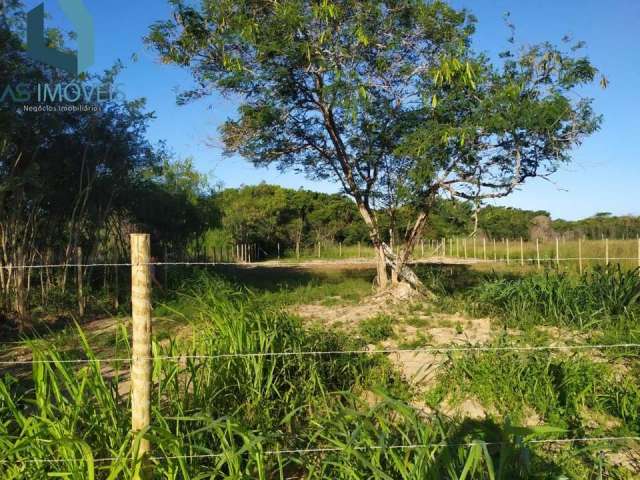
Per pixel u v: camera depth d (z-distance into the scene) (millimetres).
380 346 7148
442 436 3049
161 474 2922
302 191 41844
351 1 10312
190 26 10977
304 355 4914
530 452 3240
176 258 18562
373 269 22719
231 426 3072
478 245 29031
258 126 12000
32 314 10633
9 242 10711
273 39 10273
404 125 11477
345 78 10055
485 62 10445
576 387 4840
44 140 10938
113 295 12336
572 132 10102
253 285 15211
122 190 13547
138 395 2889
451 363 5562
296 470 3631
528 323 8133
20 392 4660
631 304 7719
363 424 3076
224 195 39781
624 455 3912
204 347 4562
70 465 2898
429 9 10375
